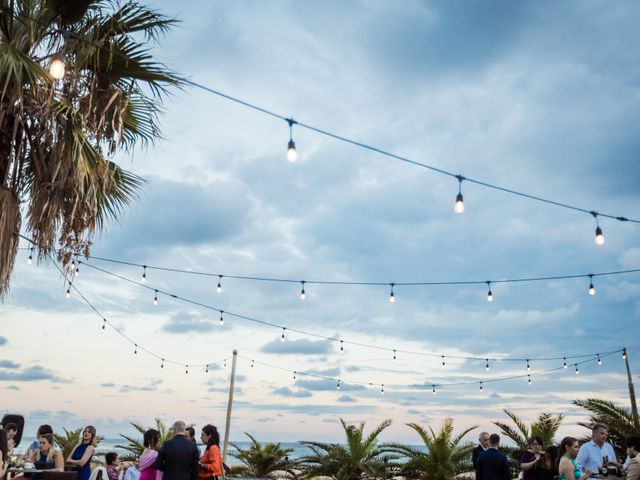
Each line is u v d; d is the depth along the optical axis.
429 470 21.81
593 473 8.62
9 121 8.39
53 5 8.44
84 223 8.69
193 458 8.47
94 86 8.84
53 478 8.19
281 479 25.22
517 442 20.30
